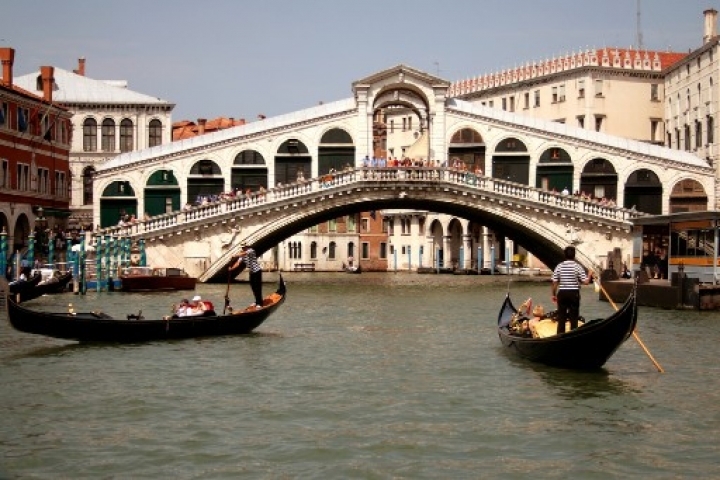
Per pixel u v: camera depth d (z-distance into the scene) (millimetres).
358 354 21328
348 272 82500
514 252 76000
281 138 51031
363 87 50750
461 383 17750
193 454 12961
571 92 68562
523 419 14891
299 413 15281
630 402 16062
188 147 50812
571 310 18453
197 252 47344
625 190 51812
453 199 48000
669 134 66062
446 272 76375
